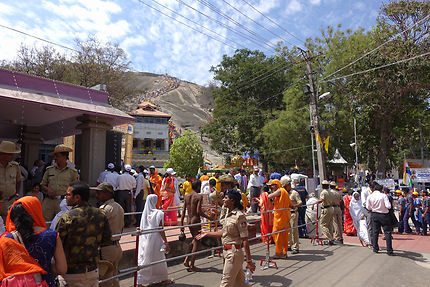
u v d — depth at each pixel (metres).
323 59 29.89
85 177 7.95
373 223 7.95
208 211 7.38
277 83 34.97
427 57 22.17
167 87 130.12
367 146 30.50
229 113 35.94
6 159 5.22
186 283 5.43
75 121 9.56
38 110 8.15
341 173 35.34
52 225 4.46
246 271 5.57
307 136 28.14
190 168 34.50
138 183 8.91
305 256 7.53
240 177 13.79
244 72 35.28
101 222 3.25
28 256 2.54
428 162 21.56
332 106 28.81
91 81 27.84
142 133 49.84
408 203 11.89
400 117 28.03
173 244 6.96
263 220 8.32
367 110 24.78
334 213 9.10
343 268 6.42
